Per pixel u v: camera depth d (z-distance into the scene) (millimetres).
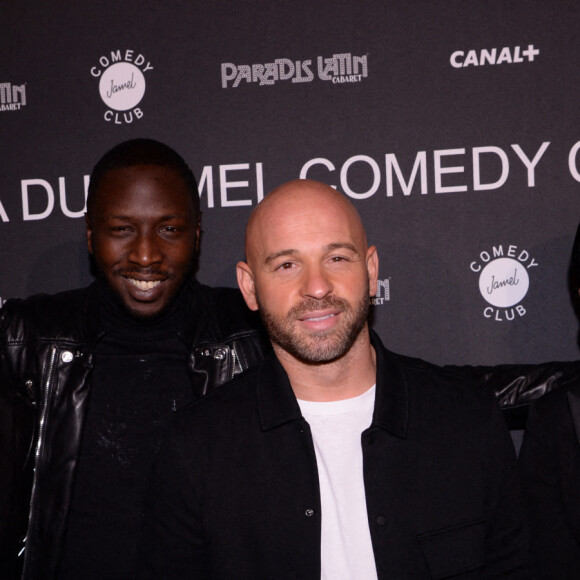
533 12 2031
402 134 2082
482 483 1288
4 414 1571
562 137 2031
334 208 1278
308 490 1254
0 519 1518
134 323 1664
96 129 2154
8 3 2166
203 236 2146
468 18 2053
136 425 1616
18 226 2172
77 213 2168
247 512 1274
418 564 1235
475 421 1315
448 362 2076
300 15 2100
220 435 1322
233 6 2115
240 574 1259
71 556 1564
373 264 1398
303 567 1218
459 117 2062
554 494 1396
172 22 2131
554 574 1363
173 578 1301
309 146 2109
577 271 1548
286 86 2111
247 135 2125
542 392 1775
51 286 2168
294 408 1292
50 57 2160
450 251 2074
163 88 2139
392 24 2076
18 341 1702
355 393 1324
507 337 2059
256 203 2127
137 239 1596
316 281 1221
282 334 1267
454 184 2070
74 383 1645
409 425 1308
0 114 2168
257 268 1299
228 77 2123
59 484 1587
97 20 2146
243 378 1420
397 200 2090
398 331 2094
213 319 1741
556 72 2029
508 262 2055
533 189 2045
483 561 1289
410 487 1269
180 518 1308
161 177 1622
